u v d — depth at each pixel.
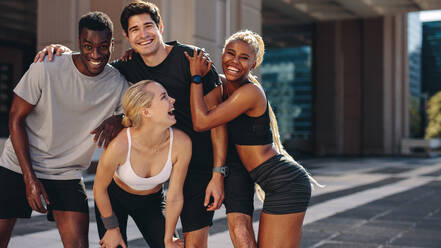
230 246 5.25
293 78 105.62
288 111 105.56
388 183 12.87
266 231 3.12
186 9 13.38
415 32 106.69
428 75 111.19
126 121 2.83
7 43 38.19
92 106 3.27
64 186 3.28
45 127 3.25
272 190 3.12
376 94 33.69
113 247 2.98
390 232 6.13
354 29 34.31
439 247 5.30
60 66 3.18
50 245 5.30
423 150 36.47
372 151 33.72
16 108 3.17
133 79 3.37
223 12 14.77
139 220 3.33
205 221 3.33
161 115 2.77
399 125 34.75
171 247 2.97
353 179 14.04
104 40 3.03
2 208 3.24
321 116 34.81
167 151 2.91
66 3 13.61
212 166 3.38
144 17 3.06
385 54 33.53
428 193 10.58
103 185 2.90
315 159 26.84
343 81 34.56
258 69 14.80
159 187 3.24
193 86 3.03
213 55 14.27
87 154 3.34
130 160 2.86
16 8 29.27
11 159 3.27
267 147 3.16
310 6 31.30
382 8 32.09
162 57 3.21
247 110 3.09
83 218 3.29
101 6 12.07
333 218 7.20
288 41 42.50
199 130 3.04
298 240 3.16
